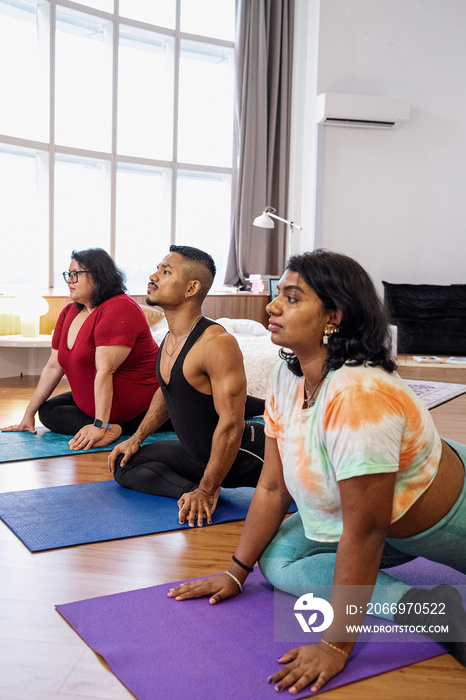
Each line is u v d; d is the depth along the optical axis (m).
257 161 7.07
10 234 6.19
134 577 1.76
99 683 1.29
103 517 2.18
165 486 2.37
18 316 4.97
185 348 2.15
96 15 6.32
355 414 1.24
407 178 7.32
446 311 6.98
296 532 1.65
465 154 7.36
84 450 2.99
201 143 7.32
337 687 1.29
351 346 1.28
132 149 6.91
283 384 1.43
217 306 6.16
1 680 1.29
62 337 3.15
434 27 7.18
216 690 1.26
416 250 7.42
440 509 1.37
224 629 1.48
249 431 2.31
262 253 7.16
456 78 7.27
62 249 6.55
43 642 1.43
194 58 7.19
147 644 1.42
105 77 6.56
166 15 6.89
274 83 7.06
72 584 1.71
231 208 7.28
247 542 1.61
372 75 7.14
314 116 7.11
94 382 3.07
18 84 6.05
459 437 3.56
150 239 7.13
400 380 1.30
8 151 6.05
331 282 1.27
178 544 1.99
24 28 6.04
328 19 6.99
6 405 4.00
